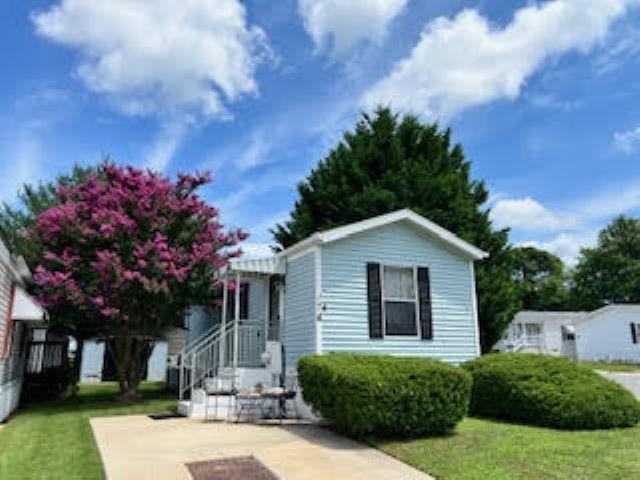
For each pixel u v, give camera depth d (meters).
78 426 9.37
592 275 48.22
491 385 9.33
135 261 13.04
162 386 18.41
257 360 12.82
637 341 31.20
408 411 7.52
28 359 16.08
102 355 22.59
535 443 6.94
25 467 6.25
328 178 19.00
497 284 16.22
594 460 6.00
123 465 6.29
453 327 11.81
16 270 11.93
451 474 5.72
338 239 10.94
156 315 13.84
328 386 8.00
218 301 14.81
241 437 8.02
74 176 21.67
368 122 19.58
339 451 7.00
